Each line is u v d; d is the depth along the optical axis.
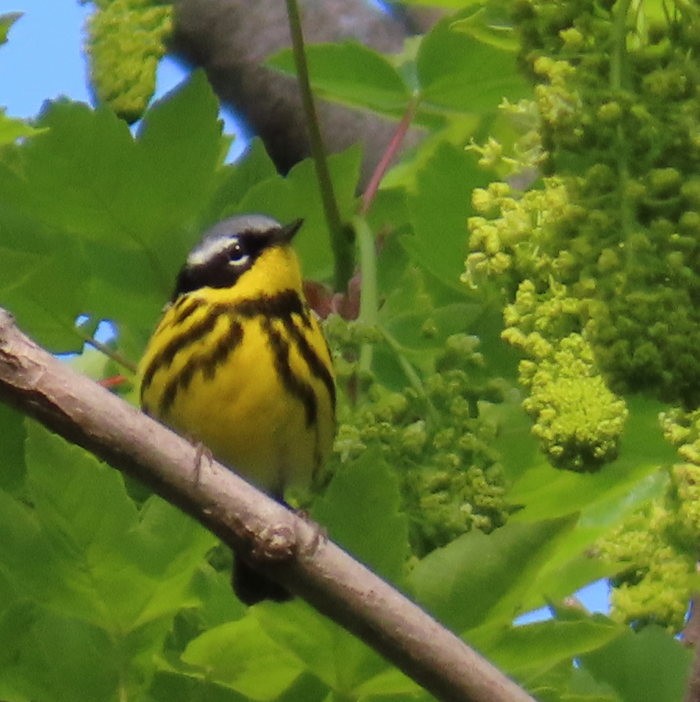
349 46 10.86
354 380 9.78
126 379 11.41
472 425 8.70
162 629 7.89
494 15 8.84
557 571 9.59
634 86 7.15
